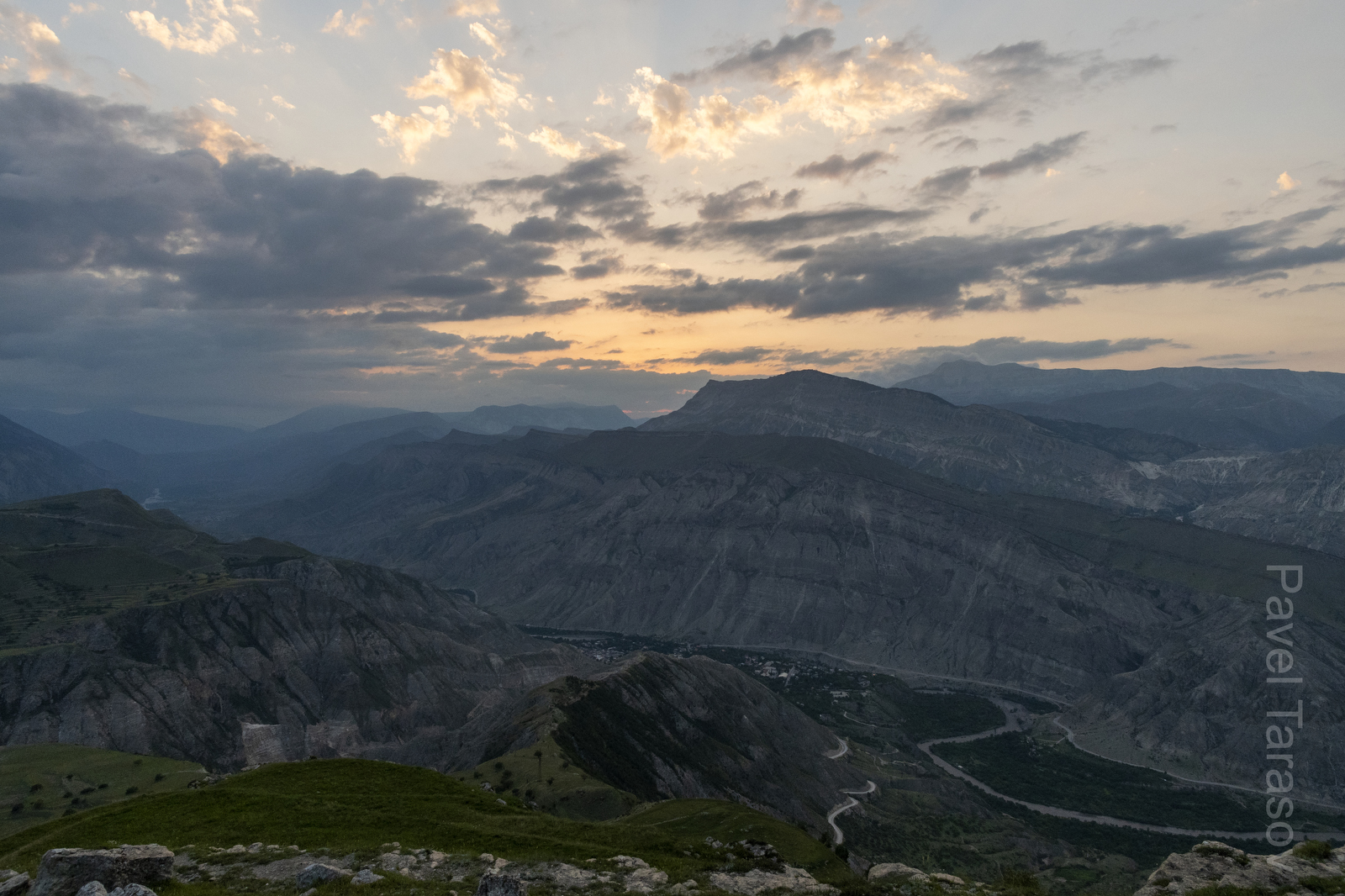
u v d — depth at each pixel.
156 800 69.75
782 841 86.50
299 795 72.62
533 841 62.94
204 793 71.38
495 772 135.12
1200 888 46.72
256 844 59.66
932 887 58.84
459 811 71.38
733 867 60.50
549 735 152.25
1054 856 177.75
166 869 45.19
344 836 62.53
